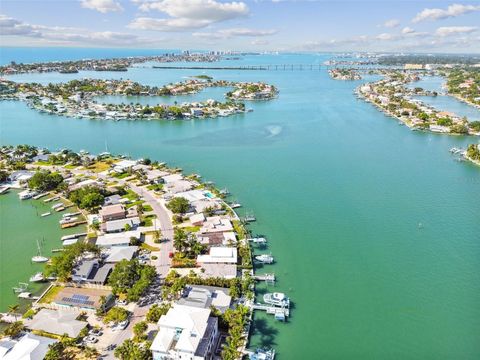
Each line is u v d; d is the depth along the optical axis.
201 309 95.31
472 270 127.94
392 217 164.62
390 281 122.31
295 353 94.50
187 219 159.50
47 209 173.88
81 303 107.25
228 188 197.00
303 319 105.75
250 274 122.12
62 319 98.44
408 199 183.38
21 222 161.62
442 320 105.94
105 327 98.94
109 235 143.75
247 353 92.06
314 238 147.62
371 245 142.75
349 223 159.50
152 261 129.12
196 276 117.75
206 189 191.88
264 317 106.19
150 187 193.88
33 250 140.62
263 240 143.12
